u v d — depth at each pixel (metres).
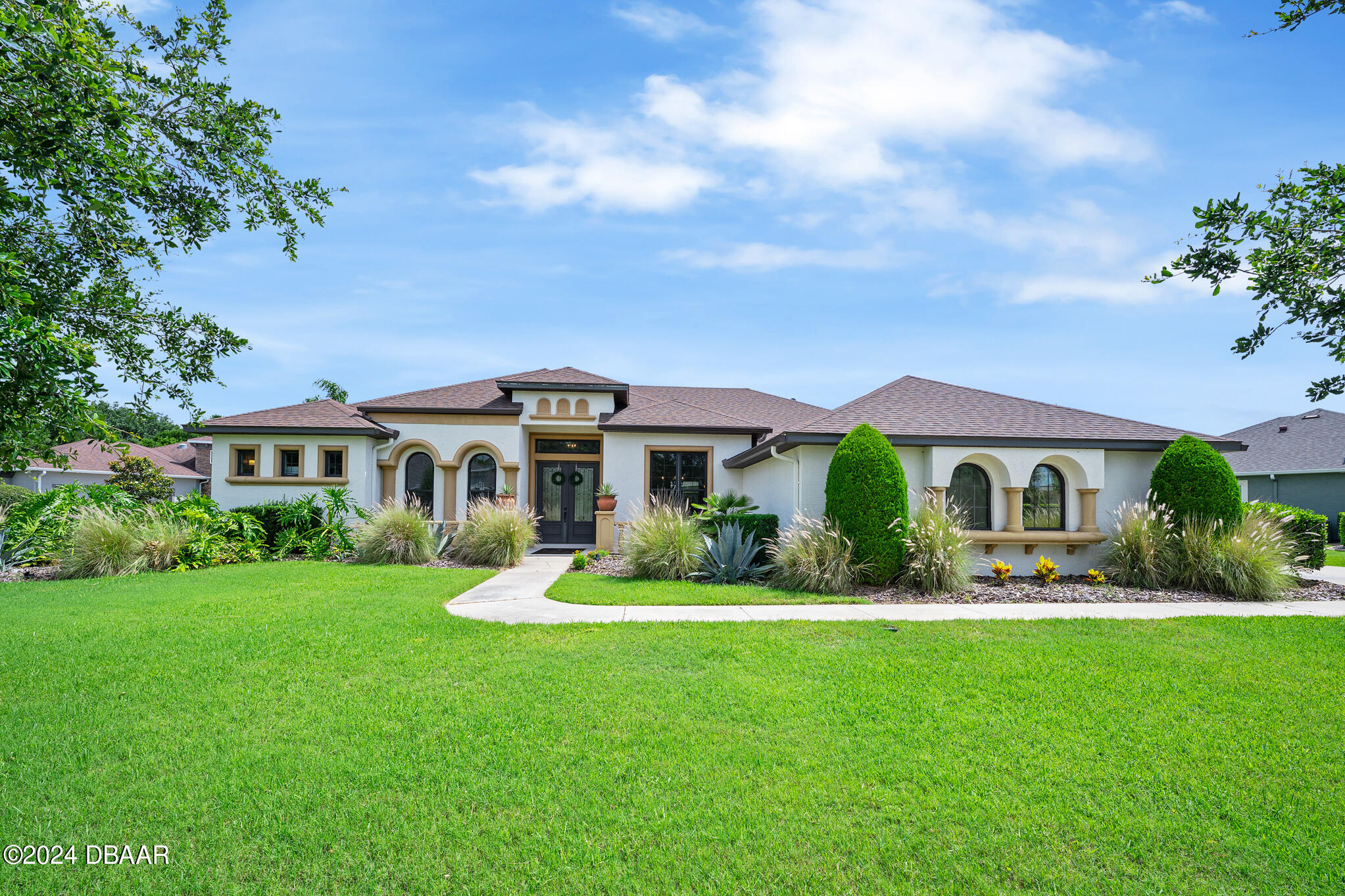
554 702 4.98
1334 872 2.96
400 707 4.84
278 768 3.86
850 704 4.97
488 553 13.64
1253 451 25.48
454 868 2.96
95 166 3.68
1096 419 13.29
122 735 4.32
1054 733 4.45
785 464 13.42
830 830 3.27
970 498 12.34
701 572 11.51
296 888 2.82
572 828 3.29
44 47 3.37
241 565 13.10
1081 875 2.93
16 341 2.95
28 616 7.81
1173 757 4.09
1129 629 7.52
